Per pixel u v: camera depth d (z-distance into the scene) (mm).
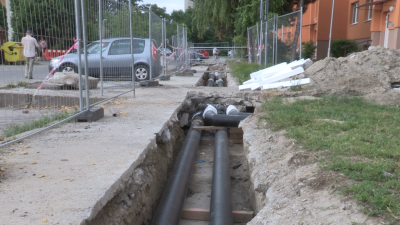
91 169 3678
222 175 5449
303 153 4020
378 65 9547
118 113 6762
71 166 3756
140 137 5023
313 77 9641
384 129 4828
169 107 7672
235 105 10000
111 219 3260
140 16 10812
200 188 5922
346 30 25453
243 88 10742
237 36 26969
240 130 8297
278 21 15648
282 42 15086
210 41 64188
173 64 16844
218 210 4359
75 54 7258
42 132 5152
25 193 3049
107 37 7961
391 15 16062
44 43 4996
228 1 24000
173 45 16891
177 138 7586
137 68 12953
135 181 4016
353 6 24016
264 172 4184
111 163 3885
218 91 10469
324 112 6129
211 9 26141
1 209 2748
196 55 31953
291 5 21625
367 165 3387
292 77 10133
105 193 3105
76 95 7477
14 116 6426
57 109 7086
